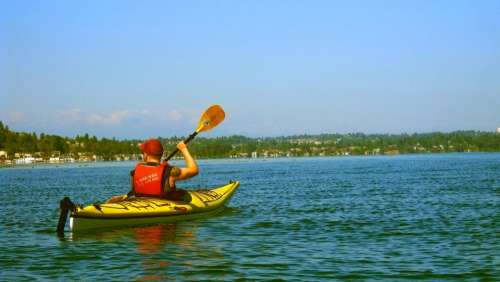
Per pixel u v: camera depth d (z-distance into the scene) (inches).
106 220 479.5
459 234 466.6
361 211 653.9
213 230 492.4
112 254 387.9
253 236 461.4
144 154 533.3
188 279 316.2
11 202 884.0
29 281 317.7
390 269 339.0
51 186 1503.4
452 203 735.1
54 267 351.9
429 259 365.7
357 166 3179.1
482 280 310.7
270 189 1101.7
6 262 367.6
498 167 2300.7
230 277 320.5
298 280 314.0
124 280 316.5
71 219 460.4
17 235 485.1
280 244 423.8
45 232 502.0
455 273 327.0
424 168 2405.3
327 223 543.2
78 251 400.2
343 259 367.9
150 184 520.7
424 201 773.9
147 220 506.6
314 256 377.7
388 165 3233.3
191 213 558.6
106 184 1569.9
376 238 452.1
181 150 537.0
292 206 719.1
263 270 337.1
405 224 533.3
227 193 655.8
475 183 1175.0
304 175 1935.3
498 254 377.7
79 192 1175.6
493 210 639.8
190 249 403.5
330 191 1016.2
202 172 2748.5
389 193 941.2
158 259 369.4
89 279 320.5
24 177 2559.1
